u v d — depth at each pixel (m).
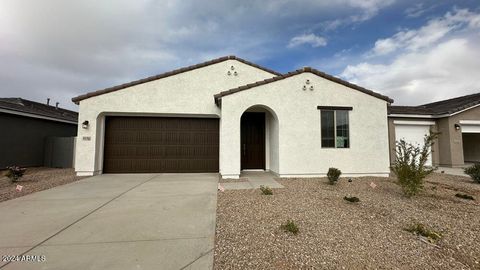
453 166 12.96
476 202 5.50
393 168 6.49
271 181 8.16
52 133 14.13
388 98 9.55
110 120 10.05
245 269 2.63
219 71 10.48
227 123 8.73
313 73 9.30
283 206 5.07
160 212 4.66
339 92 9.37
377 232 3.71
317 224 4.02
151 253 2.97
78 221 4.12
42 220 4.16
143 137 10.15
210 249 3.10
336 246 3.21
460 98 16.94
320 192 6.43
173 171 10.18
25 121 12.23
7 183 7.74
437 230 3.81
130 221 4.14
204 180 8.36
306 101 9.16
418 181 5.80
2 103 12.21
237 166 8.70
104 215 4.46
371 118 9.48
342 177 9.10
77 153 9.19
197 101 10.15
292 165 8.94
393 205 5.16
